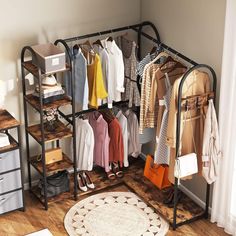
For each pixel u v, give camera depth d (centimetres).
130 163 597
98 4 539
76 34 541
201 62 500
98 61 509
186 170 483
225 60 464
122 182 570
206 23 484
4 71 521
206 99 482
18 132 504
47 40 529
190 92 482
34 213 533
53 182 543
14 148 505
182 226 516
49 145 566
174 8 514
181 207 532
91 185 559
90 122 558
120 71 525
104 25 550
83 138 546
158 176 548
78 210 534
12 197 524
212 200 517
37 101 511
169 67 503
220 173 502
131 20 560
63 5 523
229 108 476
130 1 551
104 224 516
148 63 510
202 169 499
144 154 604
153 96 508
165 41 537
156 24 542
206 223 521
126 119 561
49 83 505
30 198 554
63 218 526
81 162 555
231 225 508
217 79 487
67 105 555
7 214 532
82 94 519
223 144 492
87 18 539
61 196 549
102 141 552
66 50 504
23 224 520
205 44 490
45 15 519
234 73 464
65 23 531
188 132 491
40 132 525
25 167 561
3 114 512
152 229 511
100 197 551
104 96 524
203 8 484
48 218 527
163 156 521
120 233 506
